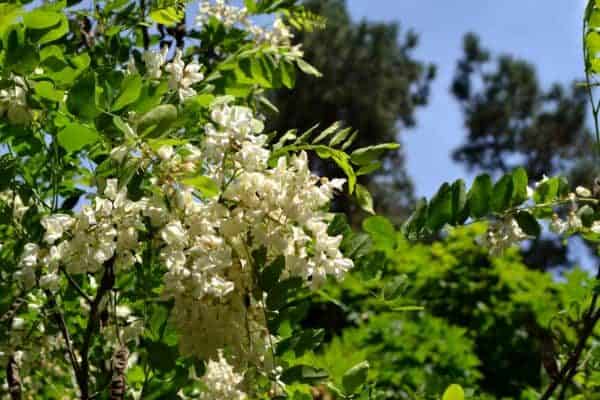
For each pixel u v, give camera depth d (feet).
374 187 24.99
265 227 2.68
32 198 3.14
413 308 3.05
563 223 3.46
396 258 9.92
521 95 28.55
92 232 2.67
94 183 2.77
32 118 2.81
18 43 2.68
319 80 23.82
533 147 28.04
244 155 2.65
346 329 9.69
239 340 2.73
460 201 3.15
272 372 2.84
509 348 10.34
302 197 2.68
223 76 3.58
